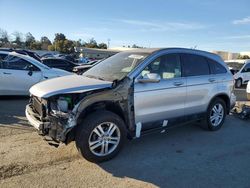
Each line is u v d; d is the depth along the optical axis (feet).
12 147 17.84
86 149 15.62
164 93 18.66
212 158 17.72
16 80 31.63
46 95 15.42
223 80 22.99
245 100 43.39
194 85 20.63
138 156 17.53
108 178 14.69
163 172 15.60
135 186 14.03
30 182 13.88
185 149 19.03
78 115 15.26
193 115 20.98
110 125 16.31
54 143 16.22
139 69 17.71
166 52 19.49
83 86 15.94
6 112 26.30
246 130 24.00
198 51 22.03
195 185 14.35
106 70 18.90
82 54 245.45
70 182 14.08
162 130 19.29
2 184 13.57
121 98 16.70
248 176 15.52
